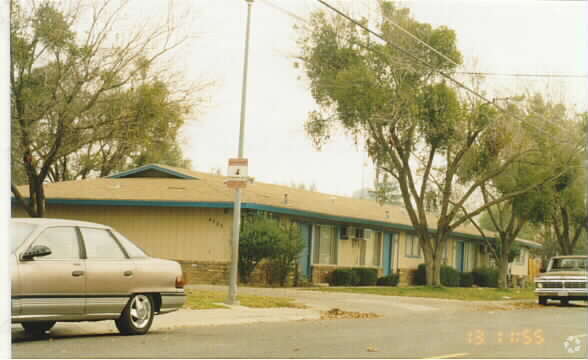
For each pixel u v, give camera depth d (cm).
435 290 3206
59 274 1112
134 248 1278
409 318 1962
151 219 3039
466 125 3091
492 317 2070
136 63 2142
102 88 2109
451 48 2897
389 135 3073
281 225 2989
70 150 2180
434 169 3512
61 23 2052
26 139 2100
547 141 3262
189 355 1055
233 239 1966
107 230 1231
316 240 3359
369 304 2347
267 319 1725
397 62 2827
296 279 3145
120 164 3688
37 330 1280
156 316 1602
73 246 1160
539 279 2817
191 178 3378
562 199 3853
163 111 2162
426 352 1197
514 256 5075
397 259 3997
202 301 1956
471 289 3559
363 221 3516
